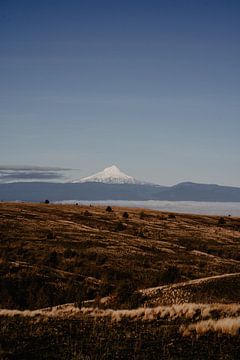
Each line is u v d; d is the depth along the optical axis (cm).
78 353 1777
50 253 6400
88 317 2452
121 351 1805
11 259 5991
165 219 13125
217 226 13088
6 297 4319
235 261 8150
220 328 2012
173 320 2364
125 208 15250
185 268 6712
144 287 5334
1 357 1709
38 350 1812
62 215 11456
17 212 10875
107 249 7406
